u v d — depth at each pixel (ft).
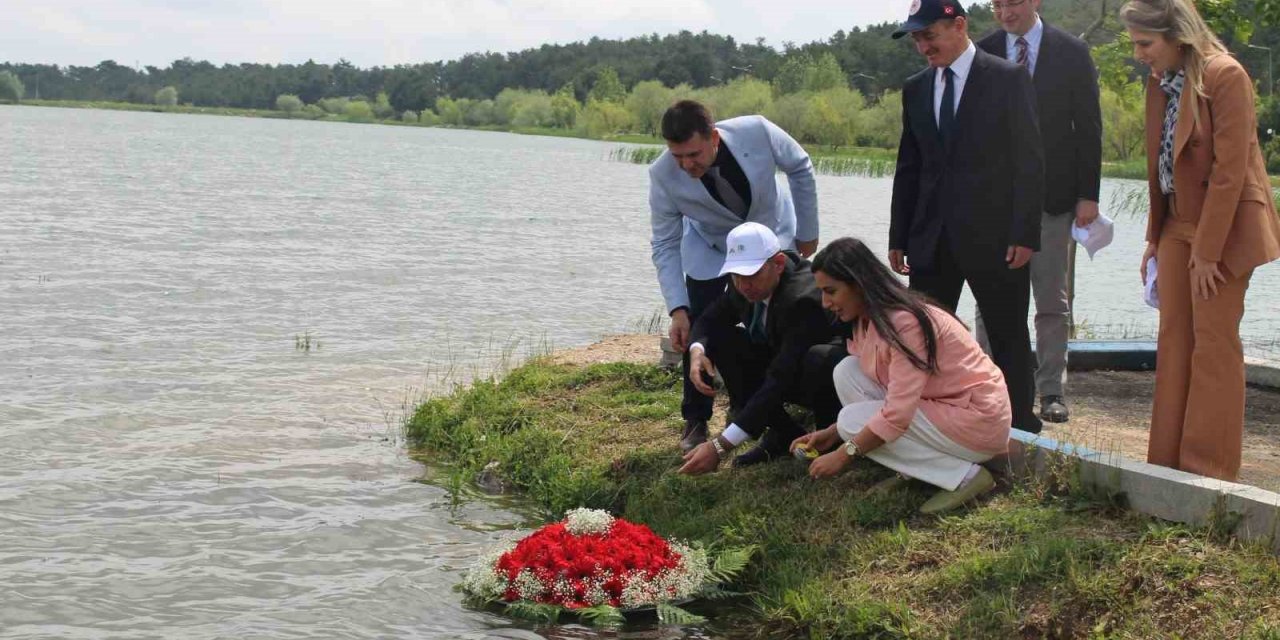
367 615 19.67
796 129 296.30
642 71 501.56
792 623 18.54
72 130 301.63
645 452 25.16
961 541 18.92
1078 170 25.17
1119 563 17.16
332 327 47.01
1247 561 16.62
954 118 22.52
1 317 46.11
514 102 546.67
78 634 18.85
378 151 261.65
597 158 255.29
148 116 553.64
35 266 59.98
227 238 77.36
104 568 21.53
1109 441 23.66
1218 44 19.30
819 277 19.70
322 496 25.93
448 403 31.63
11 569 21.27
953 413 19.53
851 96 289.74
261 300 52.90
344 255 70.59
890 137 286.46
